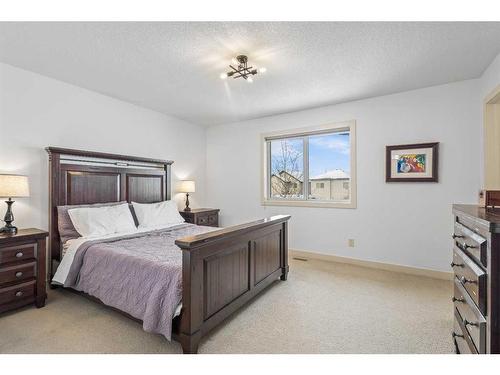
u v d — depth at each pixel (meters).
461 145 3.04
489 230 1.16
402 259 3.40
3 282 2.20
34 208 2.87
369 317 2.24
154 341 1.89
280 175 4.56
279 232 3.05
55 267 2.88
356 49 2.33
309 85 3.16
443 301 2.54
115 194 3.55
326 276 3.24
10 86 2.70
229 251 2.13
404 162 3.35
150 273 1.94
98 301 2.34
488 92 2.67
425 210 3.26
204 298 1.86
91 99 3.38
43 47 2.33
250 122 4.69
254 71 2.54
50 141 3.00
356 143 3.70
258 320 2.20
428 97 3.22
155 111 4.22
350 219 3.76
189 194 4.84
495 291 1.15
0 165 2.64
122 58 2.53
